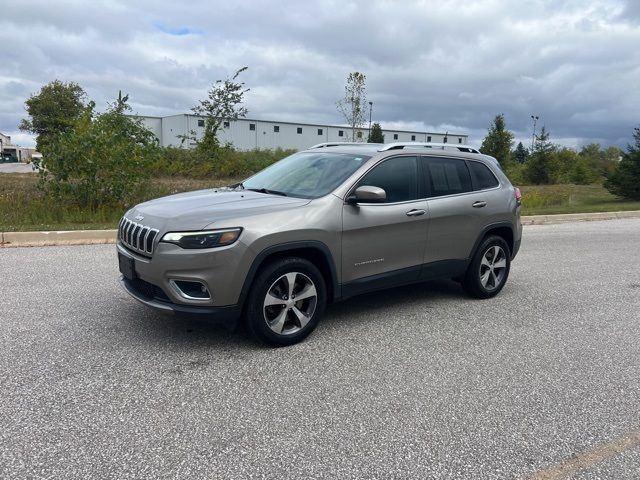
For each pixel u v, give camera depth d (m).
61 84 78.69
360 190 4.77
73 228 10.08
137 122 13.98
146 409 3.43
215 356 4.32
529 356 4.61
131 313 5.30
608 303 6.46
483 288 6.32
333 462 2.93
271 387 3.81
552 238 12.17
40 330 4.77
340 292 4.91
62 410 3.37
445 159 5.93
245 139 69.56
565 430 3.37
